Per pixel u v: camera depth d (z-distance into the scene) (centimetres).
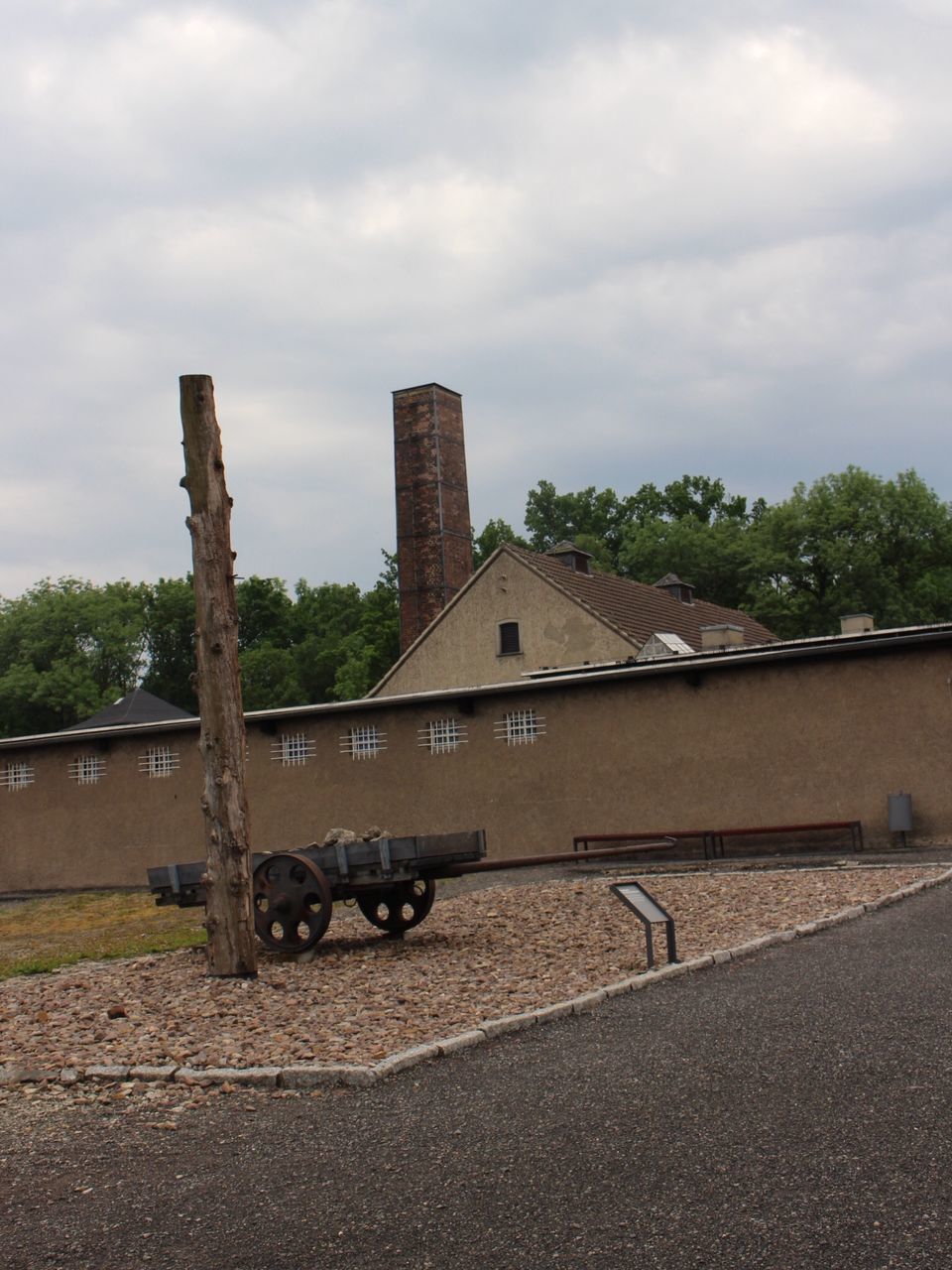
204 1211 494
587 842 2266
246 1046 793
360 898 1394
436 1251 433
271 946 1274
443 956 1180
